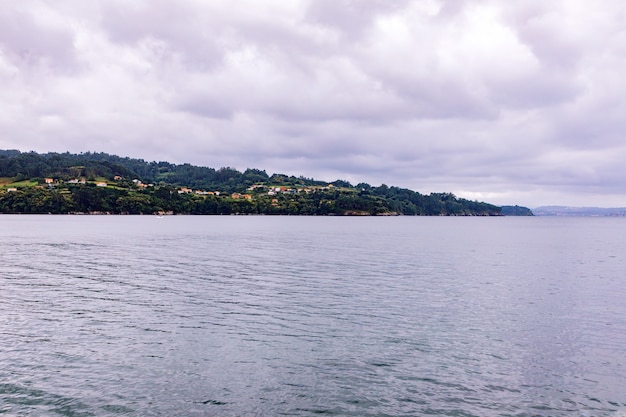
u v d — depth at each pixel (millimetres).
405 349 24688
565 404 18875
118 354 23531
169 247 84125
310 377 20984
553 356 23969
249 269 53750
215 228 161875
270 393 19422
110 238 105250
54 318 30234
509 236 138875
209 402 18609
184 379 20625
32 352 23656
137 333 27062
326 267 56219
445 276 49531
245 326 28656
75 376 20812
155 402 18547
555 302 36375
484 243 105375
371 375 21297
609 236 143625
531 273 52969
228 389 19719
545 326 29297
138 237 110062
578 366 22672
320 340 26000
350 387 20062
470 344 25625
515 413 18125
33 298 36406
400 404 18672
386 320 30297
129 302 35188
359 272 51844
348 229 171250
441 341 26047
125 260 62438
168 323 29250
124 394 19156
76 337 26156
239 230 151250
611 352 24625
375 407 18406
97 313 31703
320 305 34438
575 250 87750
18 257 65125
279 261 62500
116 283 43531
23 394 19047
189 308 33312
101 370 21500
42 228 142750
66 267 54594
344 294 38625
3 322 29125
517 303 35906
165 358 23047
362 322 29766
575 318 31375
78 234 116812
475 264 61688
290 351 24203
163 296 37500
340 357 23391
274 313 31953
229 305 34312
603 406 18766
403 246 92188
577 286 44000
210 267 55438
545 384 20625
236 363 22516
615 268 58625
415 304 35062
